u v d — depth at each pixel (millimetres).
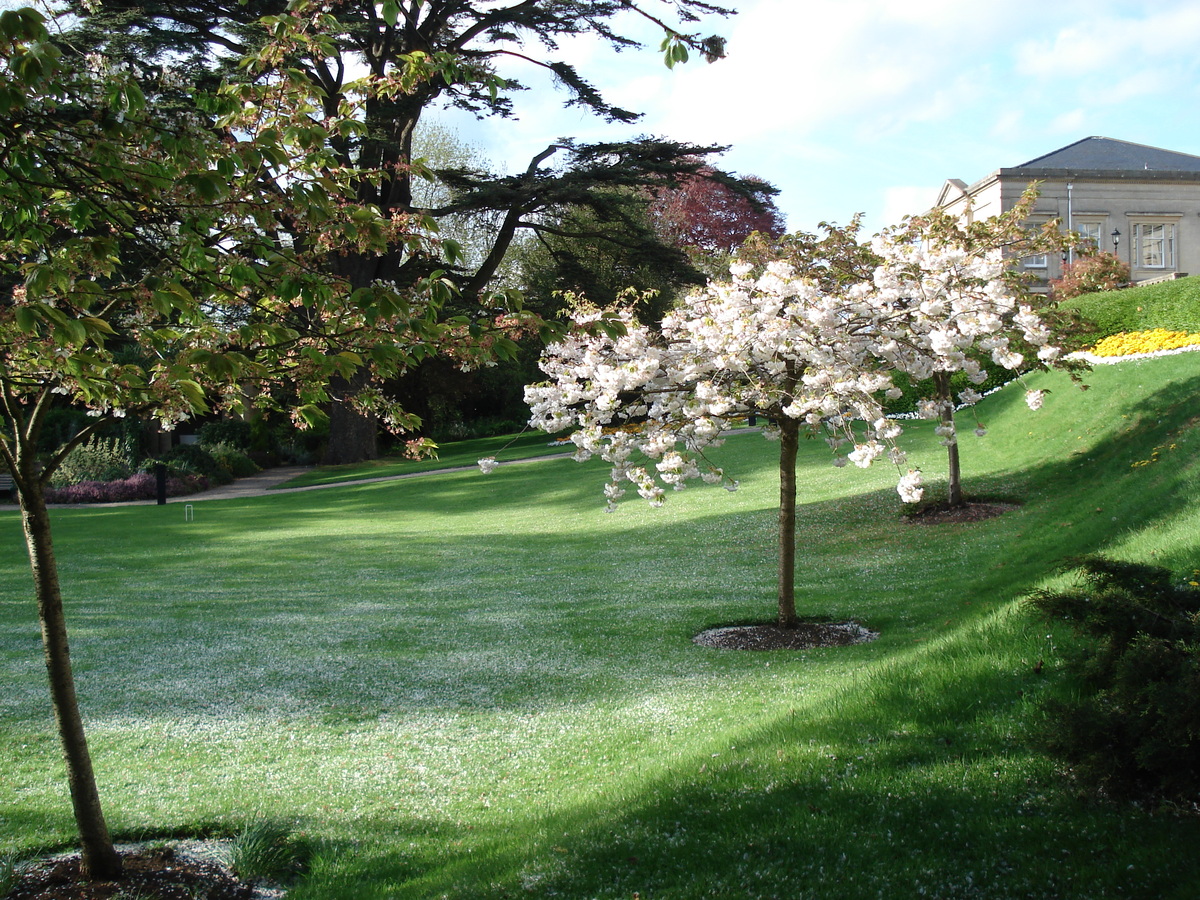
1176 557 6809
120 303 4539
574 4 23922
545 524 19188
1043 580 8156
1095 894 3521
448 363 38312
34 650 9844
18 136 3621
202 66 21109
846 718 5555
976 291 8023
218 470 33531
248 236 4324
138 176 3871
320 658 9148
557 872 4188
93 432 4586
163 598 12836
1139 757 3883
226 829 5230
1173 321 17672
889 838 4113
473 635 9891
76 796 4562
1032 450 16281
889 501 15797
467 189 28672
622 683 7770
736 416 8906
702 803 4719
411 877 4512
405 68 4887
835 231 10320
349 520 21781
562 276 30641
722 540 15211
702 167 27719
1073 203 39156
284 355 4789
